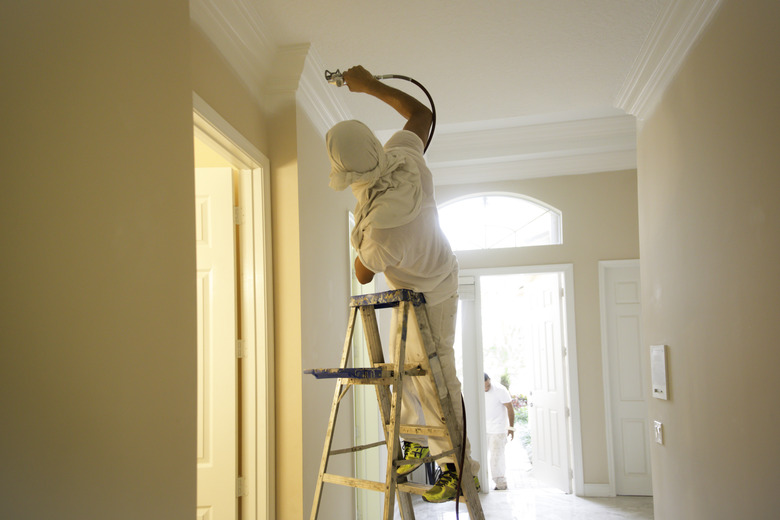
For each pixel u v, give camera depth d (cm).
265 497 265
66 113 102
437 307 191
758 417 190
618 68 322
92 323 106
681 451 274
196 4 216
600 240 534
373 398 440
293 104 294
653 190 312
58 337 97
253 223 281
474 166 552
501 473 567
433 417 191
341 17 264
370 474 427
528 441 848
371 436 434
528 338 638
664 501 306
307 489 280
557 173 544
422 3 257
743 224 198
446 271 185
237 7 240
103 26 114
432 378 178
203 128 232
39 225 94
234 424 267
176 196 142
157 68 135
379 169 162
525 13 267
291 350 280
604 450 520
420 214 173
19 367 88
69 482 98
